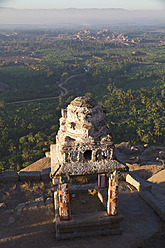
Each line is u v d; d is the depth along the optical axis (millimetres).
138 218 11172
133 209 11922
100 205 11617
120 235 9828
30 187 14312
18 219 11219
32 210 11891
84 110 8844
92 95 111875
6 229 10523
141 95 100812
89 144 9055
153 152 23672
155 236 9969
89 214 9812
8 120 77938
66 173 8867
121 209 11859
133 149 23375
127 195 13250
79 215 9758
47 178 15141
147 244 9484
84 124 8867
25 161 52875
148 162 20125
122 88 119312
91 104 9047
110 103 95062
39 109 91500
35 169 18219
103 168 9086
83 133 9000
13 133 70188
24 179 14945
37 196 13391
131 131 67062
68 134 9234
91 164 9148
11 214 11656
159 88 111938
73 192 12719
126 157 22188
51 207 12078
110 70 164375
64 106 95312
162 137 63344
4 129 70312
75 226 9461
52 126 71500
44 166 18469
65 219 9477
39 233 10156
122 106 92938
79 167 9031
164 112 85250
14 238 9914
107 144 9148
